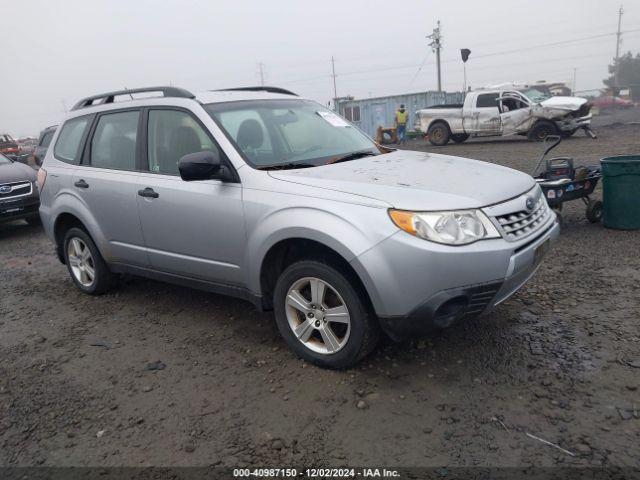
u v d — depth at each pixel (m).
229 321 4.41
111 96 4.96
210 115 4.00
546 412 2.88
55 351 4.11
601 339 3.61
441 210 2.98
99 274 5.09
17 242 8.46
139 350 4.01
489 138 22.66
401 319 3.03
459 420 2.87
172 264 4.25
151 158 4.35
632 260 5.13
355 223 3.07
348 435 2.83
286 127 4.29
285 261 3.72
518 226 3.22
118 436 2.97
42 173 5.43
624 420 2.77
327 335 3.41
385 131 24.52
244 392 3.31
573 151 13.99
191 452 2.79
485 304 3.10
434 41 40.41
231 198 3.67
